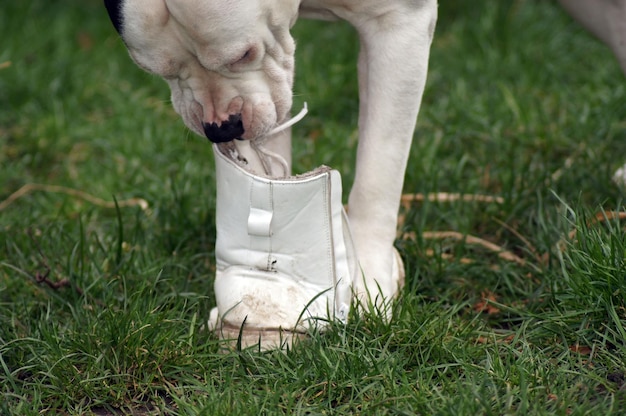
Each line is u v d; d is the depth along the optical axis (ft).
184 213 13.15
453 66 18.85
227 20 9.01
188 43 9.27
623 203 12.65
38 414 9.16
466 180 14.44
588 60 18.78
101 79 19.21
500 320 10.95
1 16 21.86
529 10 20.79
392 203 10.65
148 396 9.62
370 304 10.17
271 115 9.77
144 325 9.93
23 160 15.99
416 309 10.57
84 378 9.72
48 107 17.92
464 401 8.66
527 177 13.78
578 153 14.46
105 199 14.66
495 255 12.39
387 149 10.43
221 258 10.38
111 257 12.10
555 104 16.89
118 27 9.23
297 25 20.77
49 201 14.62
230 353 9.82
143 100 18.16
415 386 9.38
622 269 10.06
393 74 10.25
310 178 9.81
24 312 11.12
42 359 9.93
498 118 16.25
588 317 10.12
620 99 16.19
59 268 12.30
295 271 10.06
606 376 9.45
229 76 9.61
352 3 10.10
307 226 9.94
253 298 10.02
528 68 18.38
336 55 19.04
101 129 17.08
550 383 9.27
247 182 9.89
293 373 9.46
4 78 18.60
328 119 17.44
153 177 15.03
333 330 9.95
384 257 10.74
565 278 10.43
